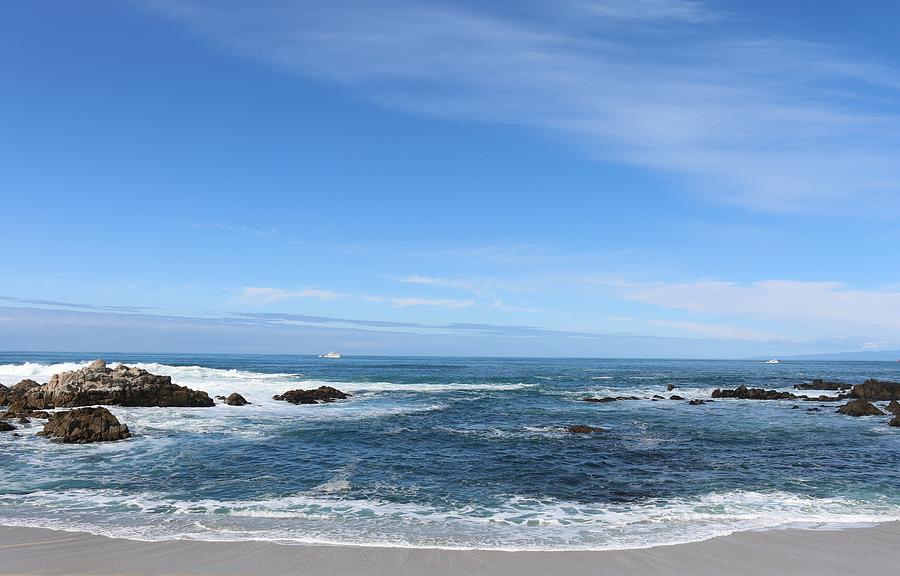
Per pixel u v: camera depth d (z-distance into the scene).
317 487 14.96
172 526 11.40
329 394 38.19
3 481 15.25
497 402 38.38
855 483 15.95
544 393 46.66
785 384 63.50
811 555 10.05
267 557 9.59
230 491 14.44
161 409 30.27
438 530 11.39
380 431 24.30
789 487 15.47
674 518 12.41
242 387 43.66
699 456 19.73
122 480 15.45
